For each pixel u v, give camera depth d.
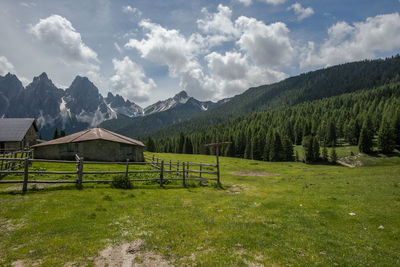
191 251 6.97
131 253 6.79
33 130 61.97
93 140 35.28
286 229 8.95
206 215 10.85
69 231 8.10
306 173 37.34
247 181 27.23
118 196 13.90
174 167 34.38
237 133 133.50
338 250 7.11
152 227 8.92
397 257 6.66
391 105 136.38
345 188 17.70
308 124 137.25
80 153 34.44
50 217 9.41
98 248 6.95
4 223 8.57
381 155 93.69
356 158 95.12
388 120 113.38
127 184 16.92
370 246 7.43
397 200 12.55
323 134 134.00
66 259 6.21
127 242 7.49
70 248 6.84
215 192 18.00
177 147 145.38
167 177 22.45
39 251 6.57
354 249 7.17
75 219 9.34
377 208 11.29
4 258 6.10
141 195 14.84
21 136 50.41
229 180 27.73
